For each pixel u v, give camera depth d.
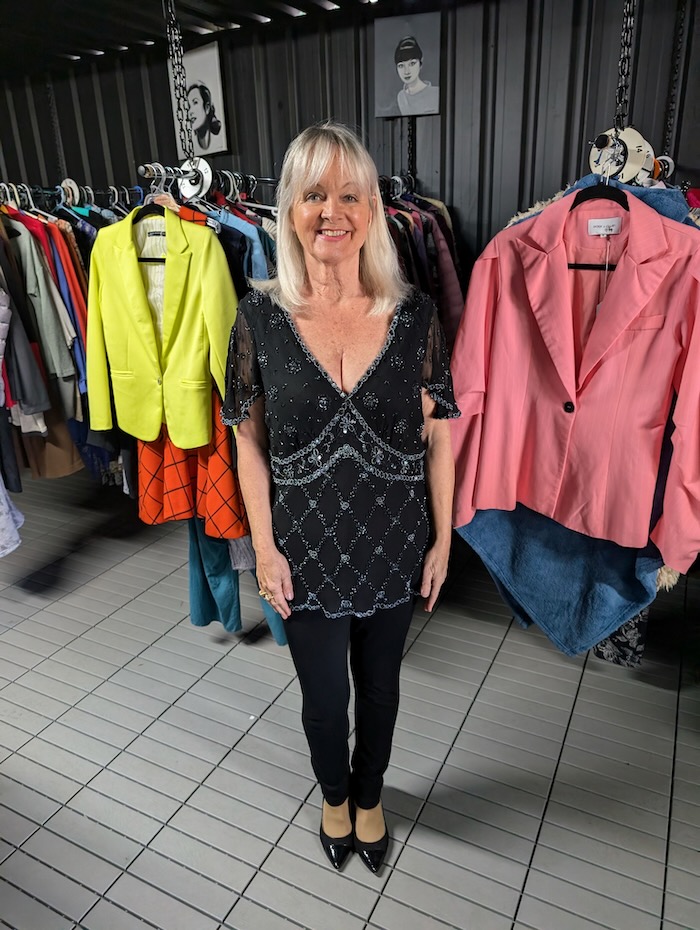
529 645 2.43
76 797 1.83
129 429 2.12
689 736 2.00
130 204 2.94
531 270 1.75
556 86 2.69
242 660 2.38
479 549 2.14
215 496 2.06
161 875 1.61
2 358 2.29
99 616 2.66
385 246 1.30
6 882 1.60
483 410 1.94
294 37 3.13
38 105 4.00
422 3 2.81
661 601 2.64
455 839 1.68
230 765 1.93
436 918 1.50
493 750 1.96
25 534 3.33
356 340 1.29
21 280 2.46
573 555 2.02
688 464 1.64
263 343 1.30
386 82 2.95
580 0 2.55
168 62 3.48
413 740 2.00
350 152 1.19
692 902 1.52
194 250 1.89
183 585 2.88
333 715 1.46
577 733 2.02
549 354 1.78
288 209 1.25
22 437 2.78
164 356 2.00
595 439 1.79
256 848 1.67
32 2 2.75
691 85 2.47
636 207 1.59
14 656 2.42
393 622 1.43
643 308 1.66
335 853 1.60
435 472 1.47
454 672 2.29
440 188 3.07
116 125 3.78
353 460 1.30
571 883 1.57
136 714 2.13
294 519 1.34
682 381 1.60
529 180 2.87
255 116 3.38
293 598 1.38
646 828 1.71
